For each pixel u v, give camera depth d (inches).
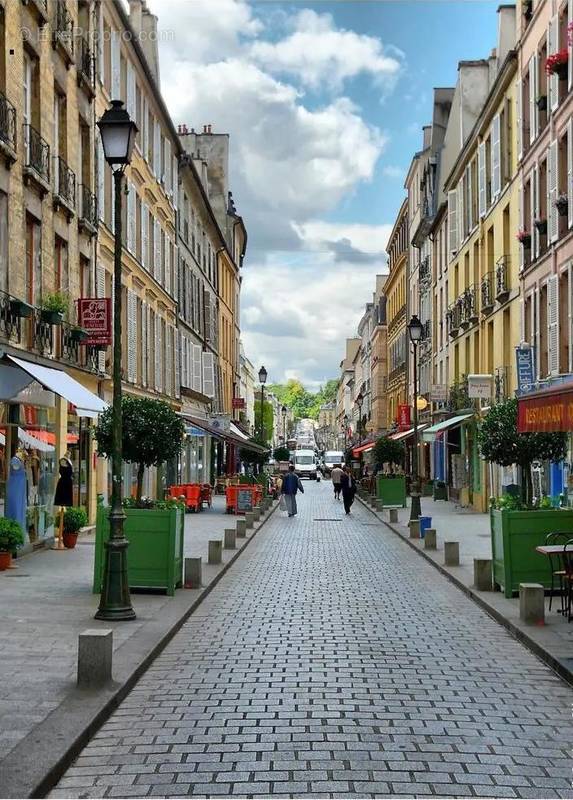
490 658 350.6
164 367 1409.9
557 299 920.9
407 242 2491.4
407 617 448.5
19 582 531.2
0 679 294.0
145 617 418.3
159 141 1348.4
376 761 223.8
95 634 283.9
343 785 207.0
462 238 1540.4
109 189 1015.0
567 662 320.8
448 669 330.6
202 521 1118.4
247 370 4362.7
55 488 777.6
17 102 681.6
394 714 267.6
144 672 323.6
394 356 2888.8
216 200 2418.8
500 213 1227.9
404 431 1943.9
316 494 2128.4
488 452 575.5
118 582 411.2
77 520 742.5
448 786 206.8
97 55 952.9
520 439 558.6
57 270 815.7
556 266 928.9
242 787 205.8
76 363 824.3
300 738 242.8
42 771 204.7
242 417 2701.8
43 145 742.5
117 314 424.8
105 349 897.5
